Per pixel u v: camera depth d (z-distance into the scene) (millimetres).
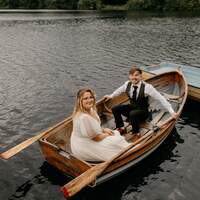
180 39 22422
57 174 6664
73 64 15609
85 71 14375
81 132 5898
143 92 7141
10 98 10953
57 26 29484
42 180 6484
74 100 10789
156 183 6453
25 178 6551
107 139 6074
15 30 26688
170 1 50594
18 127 8828
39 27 28688
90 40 22109
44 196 6039
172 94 9914
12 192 6156
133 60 16391
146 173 6738
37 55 17516
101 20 35250
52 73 14055
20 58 16797
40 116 9531
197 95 9914
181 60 16359
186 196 6109
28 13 44688
